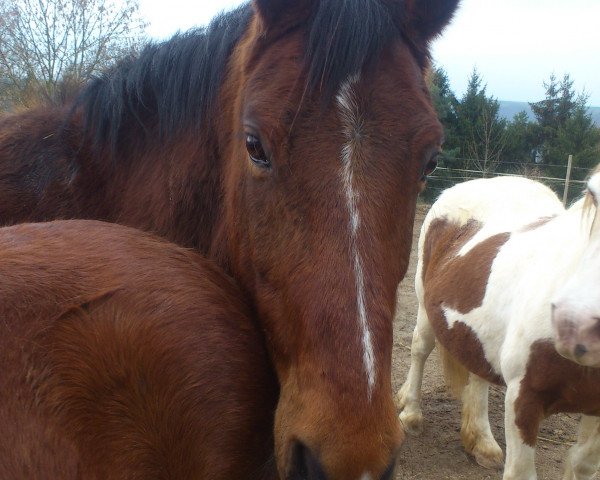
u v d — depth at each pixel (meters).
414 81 1.45
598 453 2.88
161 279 1.22
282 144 1.38
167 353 1.15
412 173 1.42
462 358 3.44
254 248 1.50
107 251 1.24
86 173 2.17
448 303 3.53
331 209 1.33
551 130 22.28
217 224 1.90
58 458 1.04
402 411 4.08
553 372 2.61
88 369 1.09
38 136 2.20
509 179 4.11
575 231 2.83
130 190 2.12
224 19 1.97
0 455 1.00
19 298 1.09
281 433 1.31
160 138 2.06
